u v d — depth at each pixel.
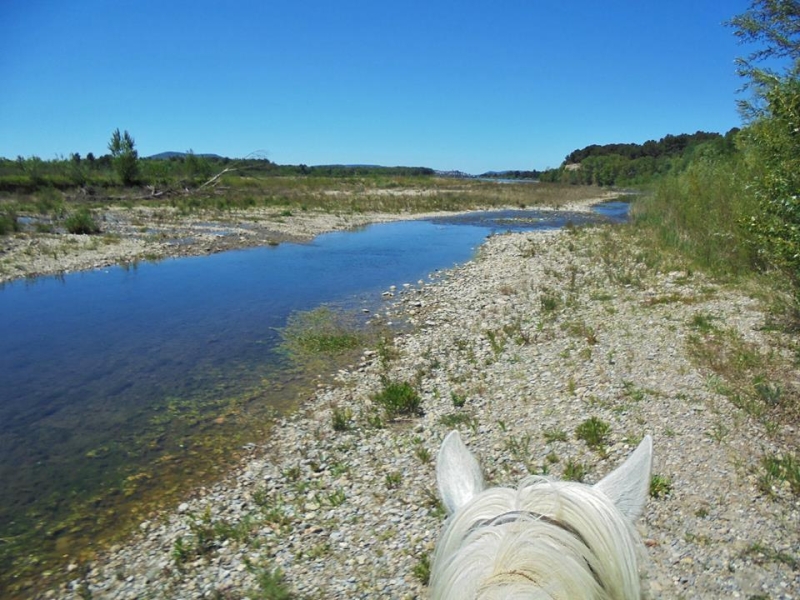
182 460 6.91
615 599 1.30
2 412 8.12
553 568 1.24
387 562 4.82
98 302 13.77
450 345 10.41
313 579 4.71
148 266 18.00
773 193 7.89
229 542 5.33
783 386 6.86
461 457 2.01
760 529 4.50
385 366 9.61
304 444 7.17
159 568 5.06
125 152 39.00
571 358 8.84
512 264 17.27
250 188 43.44
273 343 10.96
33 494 6.27
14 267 17.08
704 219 14.90
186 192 38.19
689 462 5.52
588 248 18.58
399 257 20.00
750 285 11.33
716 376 7.36
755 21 8.88
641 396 7.11
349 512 5.65
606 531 1.37
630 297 11.89
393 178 67.56
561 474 5.70
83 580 4.99
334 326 11.98
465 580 1.30
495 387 8.30
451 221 31.30
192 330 11.70
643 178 60.72
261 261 19.09
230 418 7.96
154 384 9.08
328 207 35.56
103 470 6.71
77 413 8.11
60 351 10.48
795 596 3.87
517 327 10.74
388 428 7.45
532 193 52.44
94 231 23.11
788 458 5.30
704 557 4.28
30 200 32.22
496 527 1.42
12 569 5.14
